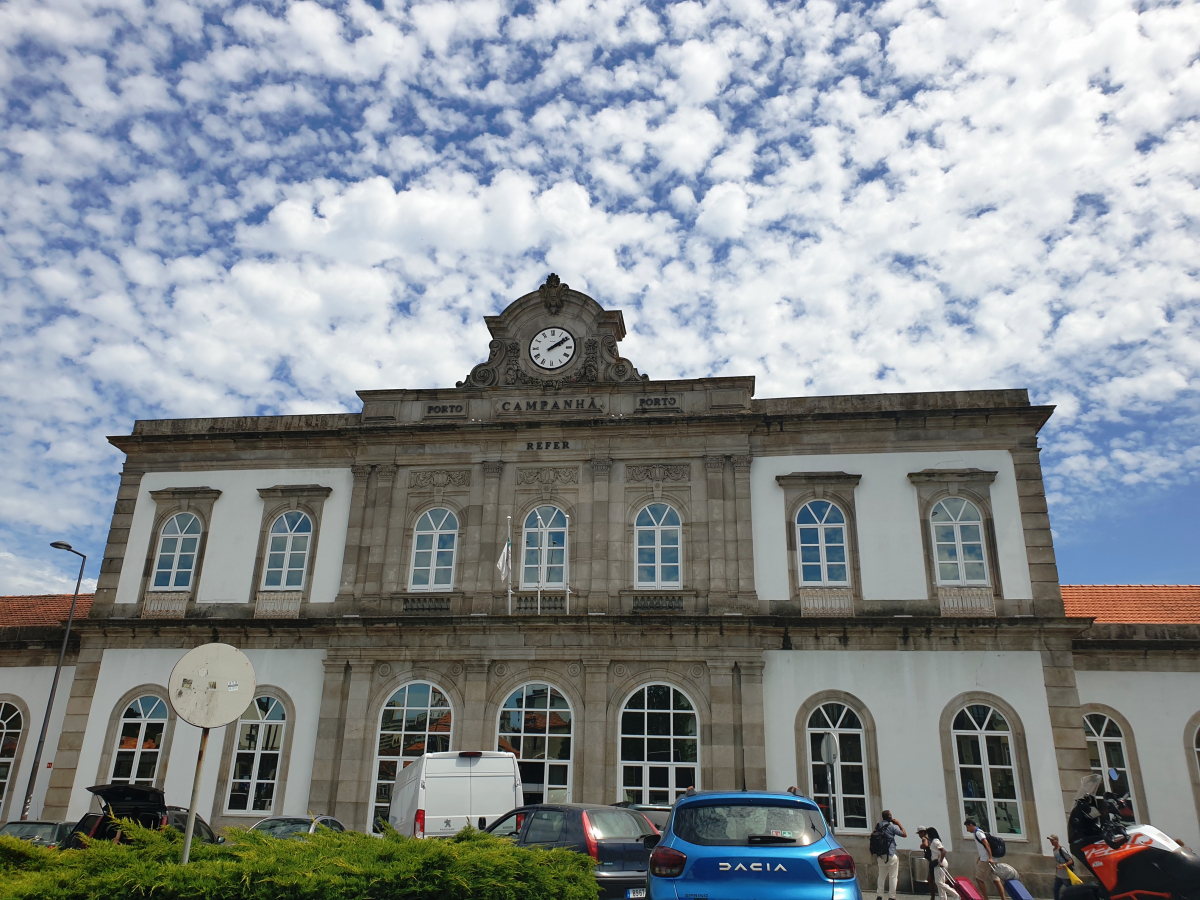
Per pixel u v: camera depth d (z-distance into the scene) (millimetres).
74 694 26781
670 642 24688
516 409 28000
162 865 8656
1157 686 24688
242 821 24812
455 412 28281
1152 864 8992
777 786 23266
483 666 25109
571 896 9508
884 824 20297
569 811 14570
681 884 9516
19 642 28875
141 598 27734
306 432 28484
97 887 8406
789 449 26484
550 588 26000
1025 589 24406
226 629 26734
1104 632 25156
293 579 27391
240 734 25781
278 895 8453
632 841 14047
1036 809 22266
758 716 23797
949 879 19141
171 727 26062
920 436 26062
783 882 9328
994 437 25797
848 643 24219
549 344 28531
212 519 28344
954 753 23078
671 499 26438
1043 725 23031
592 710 24328
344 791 24516
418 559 27078
